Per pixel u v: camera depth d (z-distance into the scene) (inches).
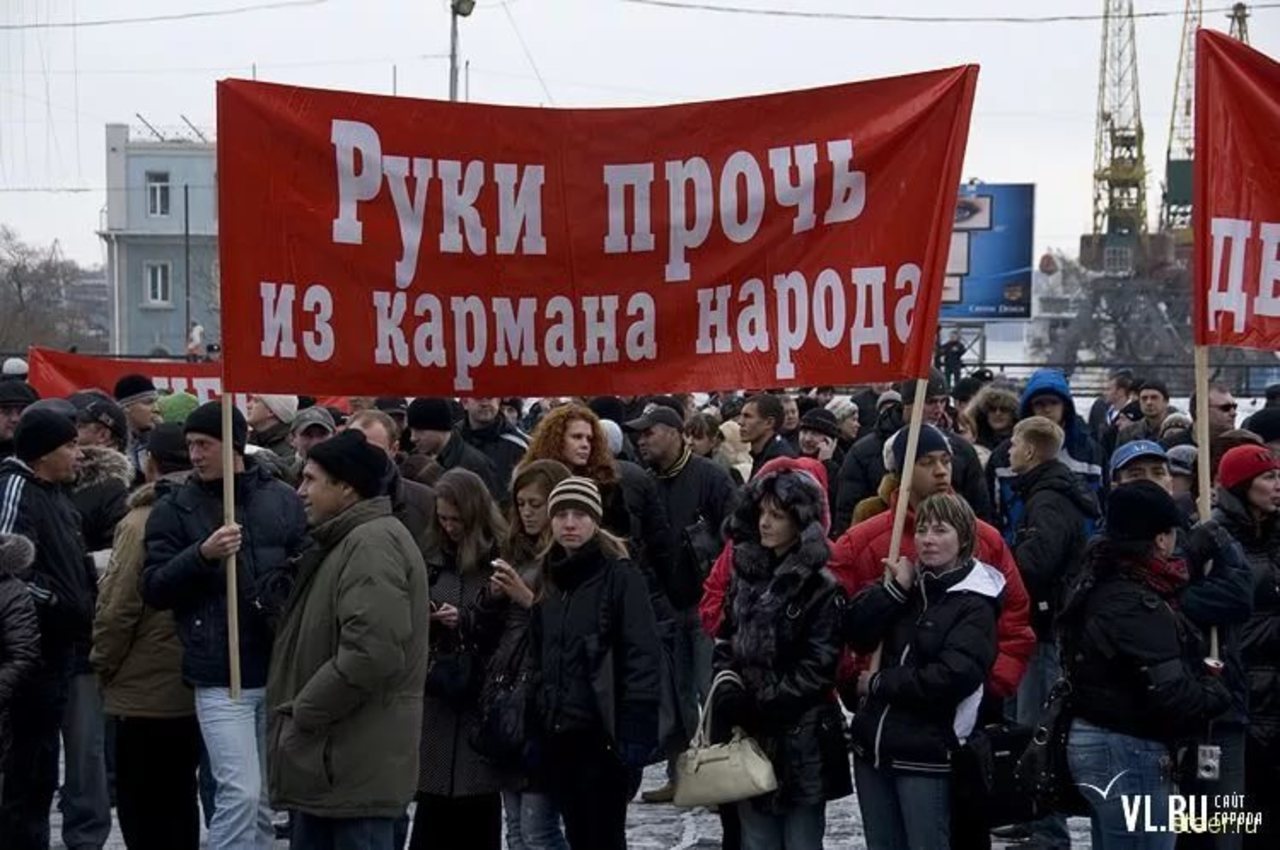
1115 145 3361.2
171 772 330.6
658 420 403.9
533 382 308.3
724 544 390.9
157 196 2979.8
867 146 297.1
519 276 306.8
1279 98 317.1
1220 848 301.0
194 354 1226.6
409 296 305.1
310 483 276.2
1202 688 275.0
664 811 419.8
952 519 279.9
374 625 266.4
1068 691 284.0
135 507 330.6
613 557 295.1
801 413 583.5
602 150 305.6
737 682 286.8
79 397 450.6
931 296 294.2
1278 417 390.0
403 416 491.5
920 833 280.5
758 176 302.4
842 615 283.9
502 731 296.0
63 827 372.8
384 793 271.3
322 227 302.0
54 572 342.6
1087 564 281.9
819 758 284.2
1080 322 3223.4
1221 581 291.4
